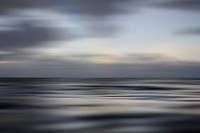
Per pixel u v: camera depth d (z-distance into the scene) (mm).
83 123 16766
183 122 16797
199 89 49969
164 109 22406
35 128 15336
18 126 15844
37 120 17703
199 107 23578
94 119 18125
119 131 14703
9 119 18031
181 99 30125
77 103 26406
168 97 32500
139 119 17984
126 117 18766
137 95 35406
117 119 18062
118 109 22500
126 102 27219
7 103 26141
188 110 21812
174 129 15000
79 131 14703
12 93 38281
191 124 16203
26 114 19953
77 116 19188
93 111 21469
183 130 14758
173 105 24953
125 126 15836
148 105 25047
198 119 17797
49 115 19609
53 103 26406
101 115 19672
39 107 23500
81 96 34000
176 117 18594
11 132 14484
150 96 33969
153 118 18344
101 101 28109
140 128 15367
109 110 21984
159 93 39062
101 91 44031
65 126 15867
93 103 26438
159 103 26422
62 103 26391
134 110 21938
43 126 15867
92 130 14961
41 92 40812
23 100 28844
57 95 35031
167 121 17203
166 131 14633
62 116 19219
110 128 15375
